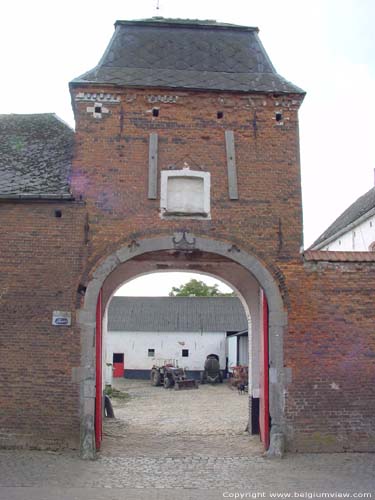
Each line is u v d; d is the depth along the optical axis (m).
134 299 46.59
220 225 11.88
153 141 12.05
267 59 13.44
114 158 11.97
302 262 11.80
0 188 11.83
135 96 12.20
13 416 10.99
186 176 12.00
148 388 32.19
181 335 42.25
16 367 11.13
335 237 24.47
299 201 12.06
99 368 11.98
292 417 11.24
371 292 11.73
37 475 9.13
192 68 12.94
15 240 11.55
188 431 14.57
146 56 13.07
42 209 11.70
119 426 15.41
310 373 11.41
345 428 11.26
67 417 11.01
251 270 11.76
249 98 12.35
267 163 12.17
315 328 11.56
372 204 20.83
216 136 12.22
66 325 11.30
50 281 11.45
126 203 11.82
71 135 14.53
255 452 11.49
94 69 12.67
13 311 11.33
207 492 8.36
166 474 9.50
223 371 41.50
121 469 9.80
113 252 11.65
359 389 11.40
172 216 11.84
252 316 14.36
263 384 12.20
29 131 14.74
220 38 13.62
